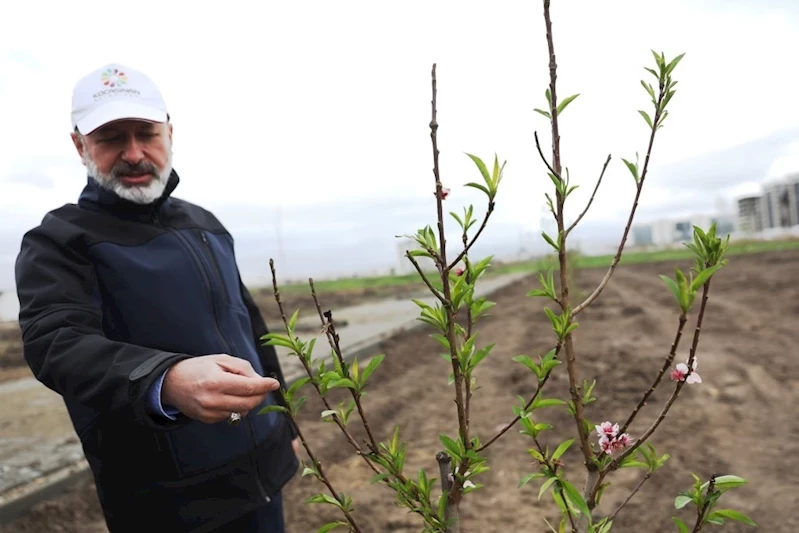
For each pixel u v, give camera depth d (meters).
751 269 20.27
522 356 1.26
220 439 2.09
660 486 3.86
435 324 1.23
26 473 4.64
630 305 12.65
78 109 2.04
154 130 2.11
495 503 3.86
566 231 1.25
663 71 1.24
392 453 1.37
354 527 1.42
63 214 2.01
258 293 27.70
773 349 7.34
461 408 1.21
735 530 3.29
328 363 8.05
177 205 2.38
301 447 5.02
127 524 2.05
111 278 1.96
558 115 1.24
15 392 8.48
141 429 1.95
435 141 1.12
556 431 4.98
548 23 1.22
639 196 1.27
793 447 4.38
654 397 5.65
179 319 2.04
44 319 1.69
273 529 2.41
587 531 1.32
